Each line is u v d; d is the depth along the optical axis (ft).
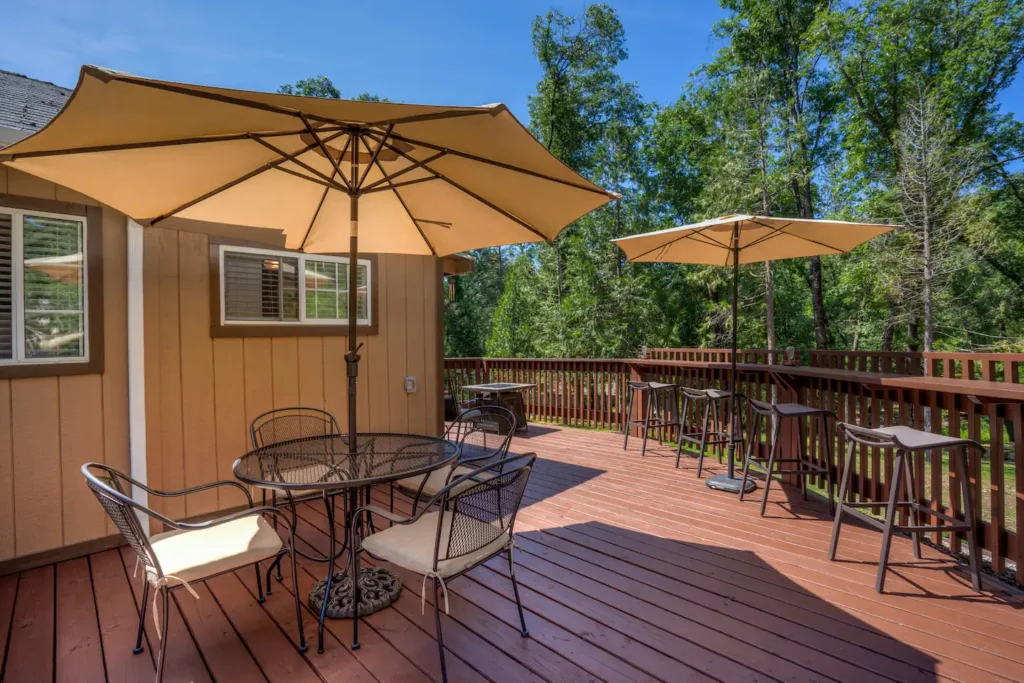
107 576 9.33
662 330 54.13
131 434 10.69
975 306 43.27
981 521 9.07
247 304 12.57
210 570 6.42
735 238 13.70
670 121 66.64
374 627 7.48
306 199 9.37
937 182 36.06
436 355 17.04
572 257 56.39
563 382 25.99
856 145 49.96
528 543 10.58
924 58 46.44
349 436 8.17
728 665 6.50
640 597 8.29
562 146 64.59
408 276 16.20
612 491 14.21
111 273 10.57
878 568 8.82
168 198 8.05
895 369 19.53
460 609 7.96
